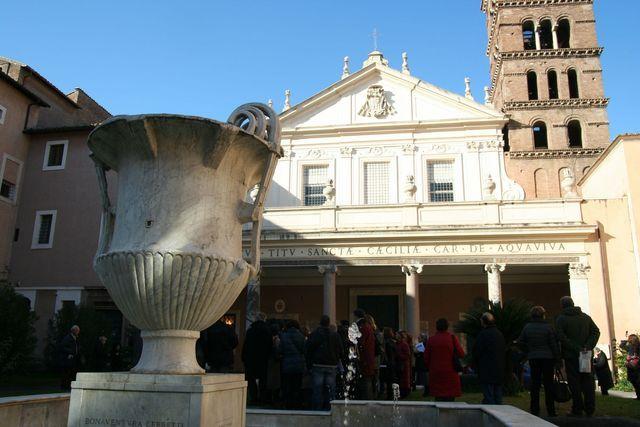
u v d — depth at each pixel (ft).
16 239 85.81
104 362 54.39
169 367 15.71
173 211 16.29
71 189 86.28
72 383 15.15
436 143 90.02
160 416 14.37
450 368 30.73
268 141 17.88
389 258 71.82
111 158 17.83
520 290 83.20
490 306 46.93
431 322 84.02
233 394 16.24
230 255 16.72
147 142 16.25
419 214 73.20
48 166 88.48
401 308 85.10
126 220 16.57
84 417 14.85
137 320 16.10
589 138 107.55
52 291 82.12
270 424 23.73
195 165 16.74
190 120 16.02
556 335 31.55
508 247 69.92
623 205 69.56
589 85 111.96
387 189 89.61
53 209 85.97
